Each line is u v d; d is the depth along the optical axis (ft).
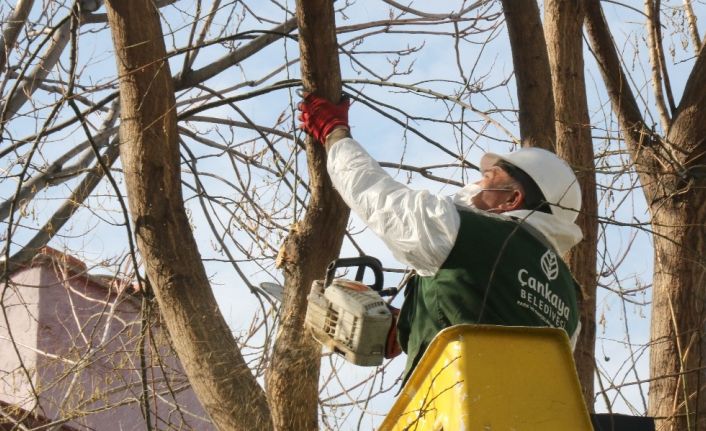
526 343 13.65
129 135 20.86
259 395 20.02
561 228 16.17
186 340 20.30
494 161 16.85
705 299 22.99
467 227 15.21
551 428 13.15
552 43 24.27
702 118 24.27
